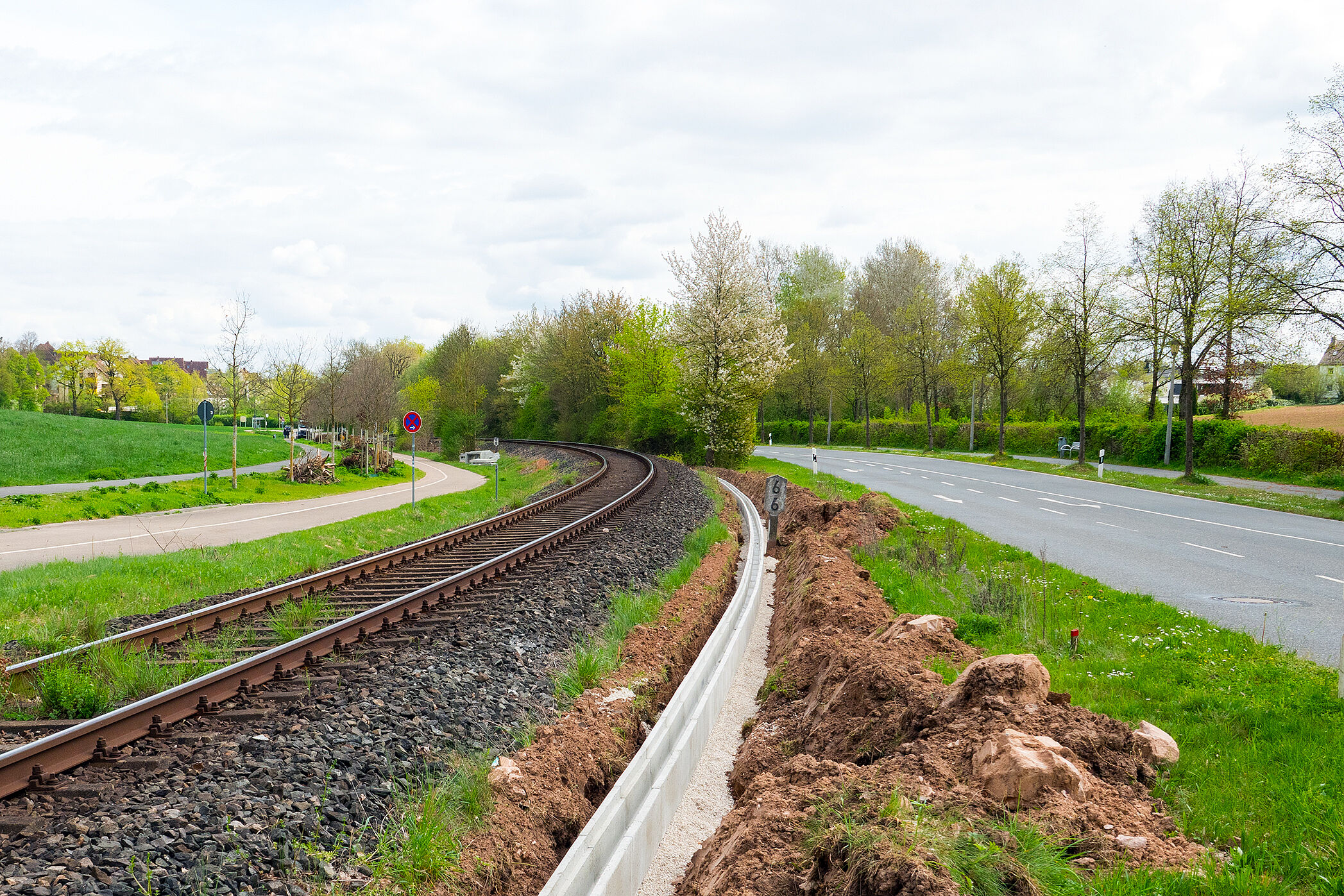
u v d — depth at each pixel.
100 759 5.43
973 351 53.34
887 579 11.52
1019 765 4.18
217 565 14.24
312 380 49.28
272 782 4.93
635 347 55.44
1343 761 4.92
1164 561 14.10
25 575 12.98
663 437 51.44
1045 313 40.75
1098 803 4.15
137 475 33.38
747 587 11.79
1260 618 9.92
